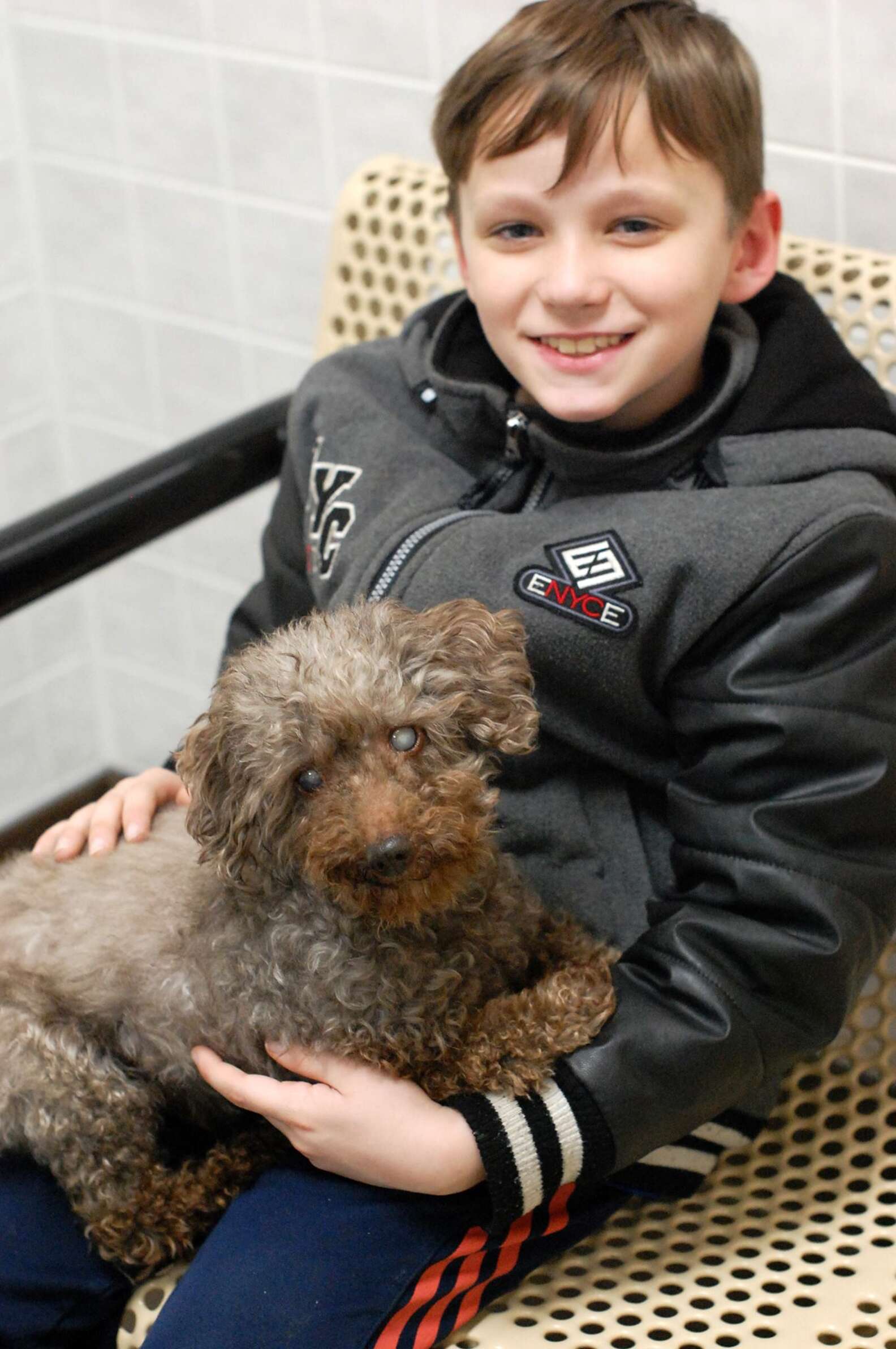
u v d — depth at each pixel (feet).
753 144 4.43
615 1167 3.89
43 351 8.38
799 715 3.99
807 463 4.32
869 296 4.99
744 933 3.93
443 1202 3.93
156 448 8.24
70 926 4.22
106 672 9.03
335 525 4.88
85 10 7.25
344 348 5.42
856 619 4.08
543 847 4.48
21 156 7.89
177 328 7.79
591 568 4.29
